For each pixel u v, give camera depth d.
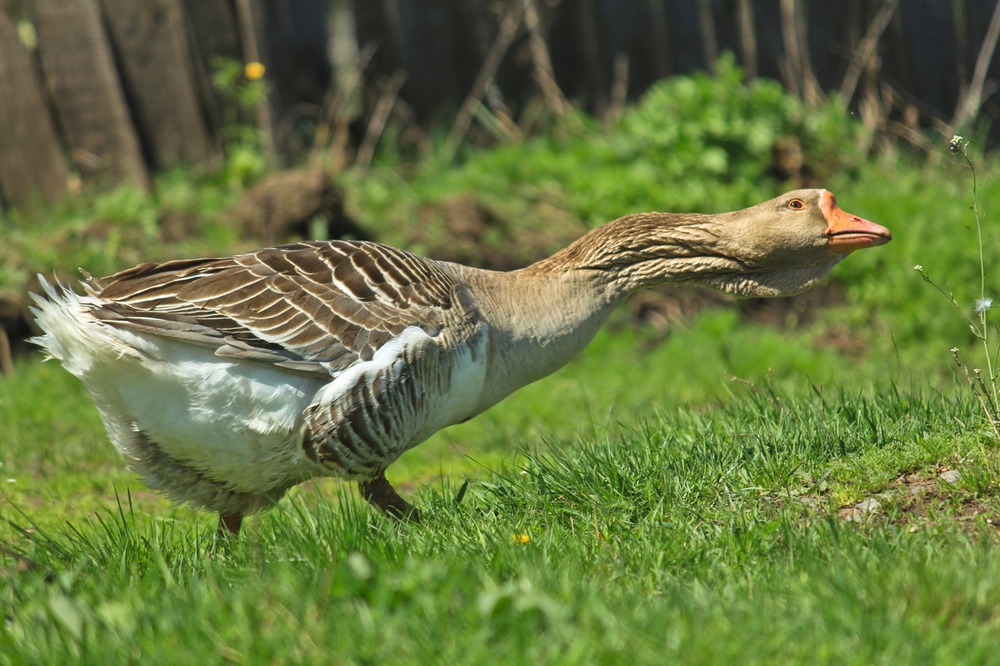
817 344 18.41
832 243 10.15
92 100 20.20
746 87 24.42
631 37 24.23
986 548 7.44
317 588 6.81
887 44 25.11
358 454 8.99
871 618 6.33
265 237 18.86
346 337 8.89
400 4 22.86
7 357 17.12
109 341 8.33
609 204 20.66
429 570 6.80
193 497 9.29
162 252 18.52
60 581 7.30
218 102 21.36
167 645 6.29
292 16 22.02
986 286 18.45
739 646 6.03
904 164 23.67
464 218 20.28
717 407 11.67
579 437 11.22
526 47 23.94
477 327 9.54
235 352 8.50
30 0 19.73
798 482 9.27
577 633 6.16
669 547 7.98
